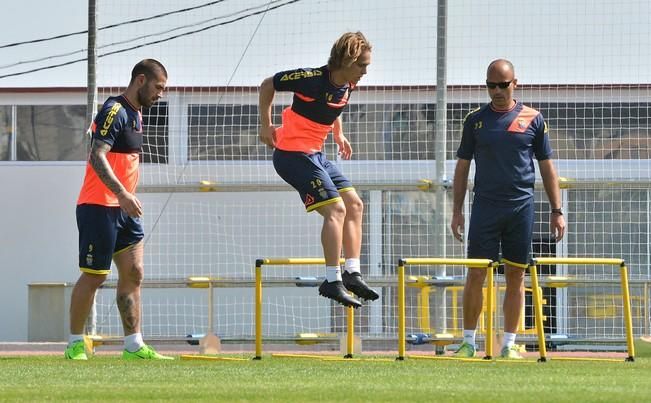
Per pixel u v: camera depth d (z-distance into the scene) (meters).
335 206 27.30
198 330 51.06
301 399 17.81
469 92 49.38
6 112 57.25
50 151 57.16
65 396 18.36
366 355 33.97
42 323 50.91
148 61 30.53
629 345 30.00
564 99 50.12
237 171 50.28
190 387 19.92
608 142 50.25
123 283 30.84
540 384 20.56
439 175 40.47
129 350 30.62
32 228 56.97
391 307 47.19
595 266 48.53
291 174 27.47
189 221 50.72
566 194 48.84
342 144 30.48
